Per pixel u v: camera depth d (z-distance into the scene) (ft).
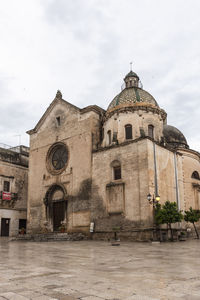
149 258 45.29
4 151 148.25
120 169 102.89
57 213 121.70
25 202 151.84
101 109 123.44
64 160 124.57
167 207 87.20
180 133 136.46
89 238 103.76
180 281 26.73
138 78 130.72
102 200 104.12
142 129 109.70
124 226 95.20
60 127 128.57
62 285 25.36
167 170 104.06
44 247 73.26
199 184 121.60
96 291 22.99
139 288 23.97
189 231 106.73
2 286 25.21
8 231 140.15
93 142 115.03
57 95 133.28
